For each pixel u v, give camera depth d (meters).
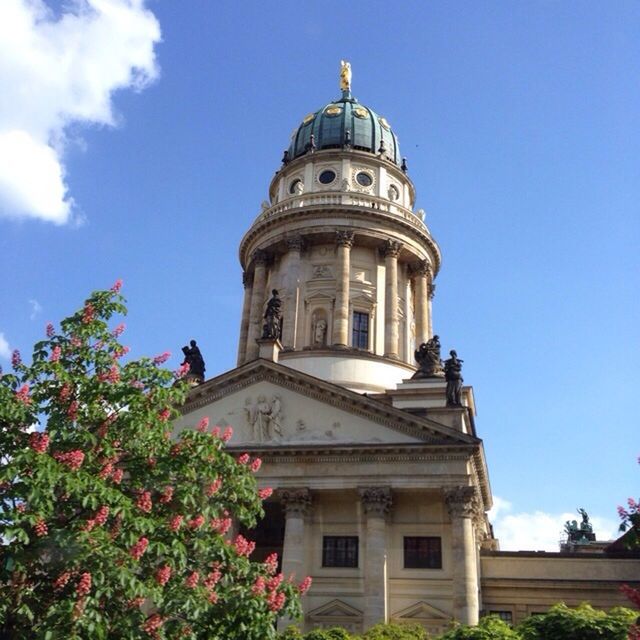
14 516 18.09
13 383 21.92
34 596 18.86
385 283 76.75
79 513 20.17
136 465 22.62
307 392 57.06
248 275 83.62
